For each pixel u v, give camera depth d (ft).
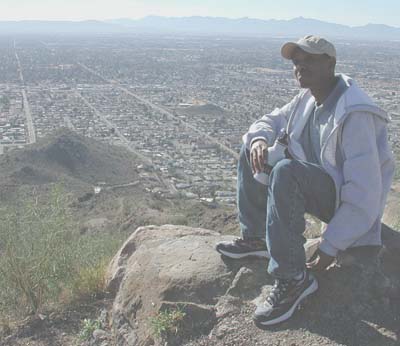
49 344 17.12
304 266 14.26
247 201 16.03
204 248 17.44
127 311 16.66
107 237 39.68
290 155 15.06
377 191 13.70
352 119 13.71
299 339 13.57
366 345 13.24
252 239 16.31
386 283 14.61
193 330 14.93
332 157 14.10
